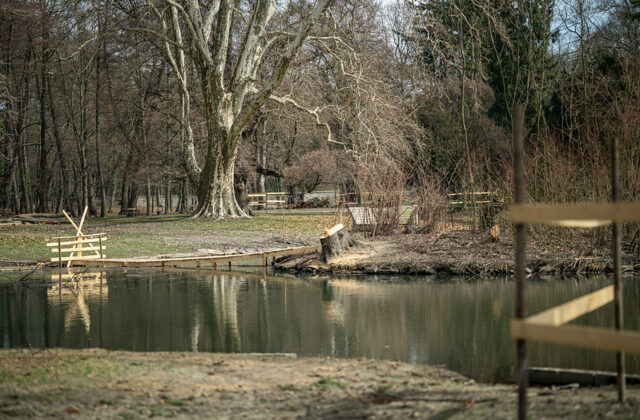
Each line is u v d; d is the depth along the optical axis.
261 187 54.50
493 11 28.50
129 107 44.16
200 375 6.82
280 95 40.53
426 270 17.95
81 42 41.69
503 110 38.19
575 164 19.30
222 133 36.62
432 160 37.78
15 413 5.34
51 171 56.44
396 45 35.19
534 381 7.10
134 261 21.00
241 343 9.55
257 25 36.34
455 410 5.18
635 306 11.74
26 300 14.12
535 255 18.12
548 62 34.47
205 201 38.31
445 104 39.72
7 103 44.94
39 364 7.21
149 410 5.46
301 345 9.30
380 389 6.31
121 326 11.05
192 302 13.62
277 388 6.34
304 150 54.47
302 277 18.00
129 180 47.28
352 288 15.42
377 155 29.36
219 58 35.97
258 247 25.23
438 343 9.25
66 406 5.55
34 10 37.72
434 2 31.88
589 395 5.60
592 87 26.50
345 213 27.80
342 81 38.41
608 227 17.81
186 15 35.06
